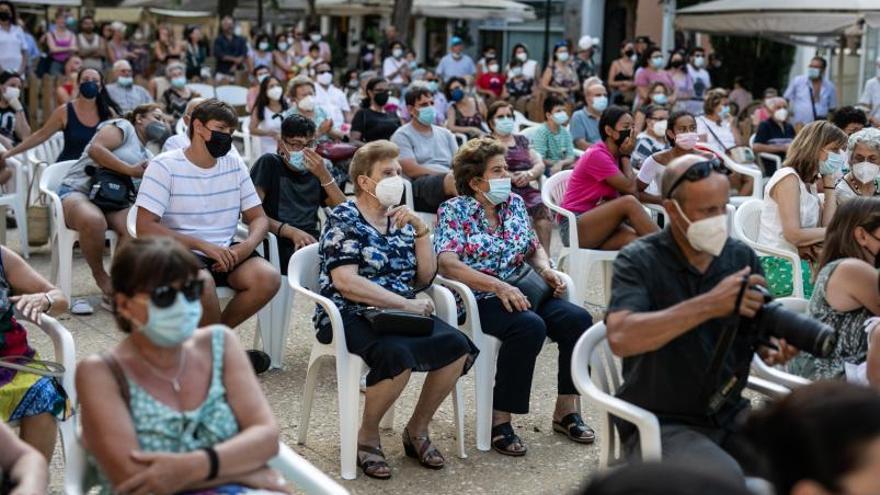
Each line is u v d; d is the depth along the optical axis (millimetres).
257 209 6258
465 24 28562
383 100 10086
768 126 12570
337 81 20312
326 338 5039
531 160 9031
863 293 4336
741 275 3557
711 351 3760
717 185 3711
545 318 5441
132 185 7438
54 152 9422
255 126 10859
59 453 4926
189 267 3168
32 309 4090
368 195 5199
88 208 7168
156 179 5984
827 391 2328
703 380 3756
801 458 2268
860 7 14023
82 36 17906
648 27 24812
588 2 25203
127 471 3072
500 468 5102
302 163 6609
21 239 8461
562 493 4844
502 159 5449
